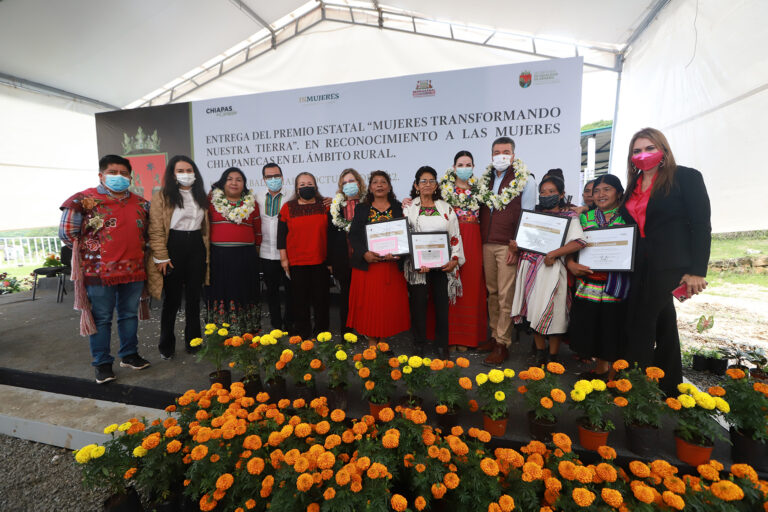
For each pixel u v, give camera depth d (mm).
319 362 1947
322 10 6754
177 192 2746
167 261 2744
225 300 3043
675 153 4555
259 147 4387
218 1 5531
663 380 2074
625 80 5742
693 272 1835
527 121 3617
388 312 2613
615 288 2139
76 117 6953
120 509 1562
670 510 1288
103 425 2225
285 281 3492
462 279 2844
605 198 2250
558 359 2801
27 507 1853
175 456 1591
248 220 3107
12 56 5379
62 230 2311
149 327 3812
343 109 4082
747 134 3545
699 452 1545
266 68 7285
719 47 3729
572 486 1376
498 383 1742
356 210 2732
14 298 5719
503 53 6273
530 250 2449
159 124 4660
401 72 6805
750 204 3578
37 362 2926
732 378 1666
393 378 1808
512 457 1409
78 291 2371
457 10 5637
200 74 7398
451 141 3826
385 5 6059
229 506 1468
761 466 1550
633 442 1649
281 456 1446
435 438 1549
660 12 4684
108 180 2438
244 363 2105
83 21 4996
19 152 6301
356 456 1485
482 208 2873
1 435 2371
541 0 4918
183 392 2314
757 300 4918
